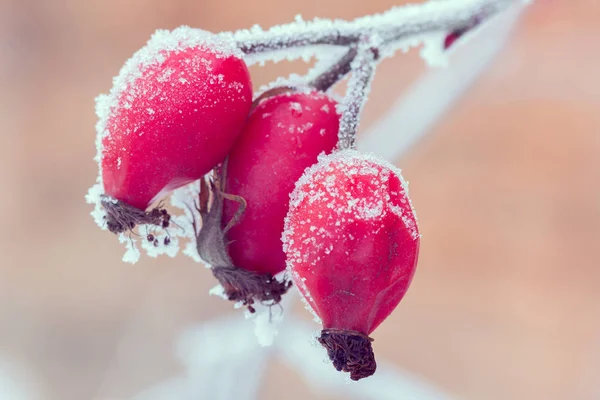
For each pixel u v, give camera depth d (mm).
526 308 405
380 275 148
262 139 156
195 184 162
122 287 443
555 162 438
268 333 161
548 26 298
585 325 392
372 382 223
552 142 442
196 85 153
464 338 394
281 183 155
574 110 440
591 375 370
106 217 156
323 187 150
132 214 155
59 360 413
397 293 150
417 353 388
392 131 212
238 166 156
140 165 153
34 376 405
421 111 212
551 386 377
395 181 151
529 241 425
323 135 157
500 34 211
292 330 212
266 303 162
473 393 375
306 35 162
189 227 160
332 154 153
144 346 326
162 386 236
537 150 443
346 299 149
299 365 214
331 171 151
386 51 174
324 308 150
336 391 217
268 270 158
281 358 222
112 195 155
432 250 433
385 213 149
